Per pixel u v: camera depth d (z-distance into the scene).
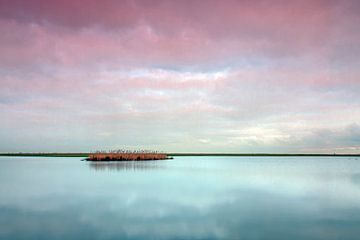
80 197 24.02
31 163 82.62
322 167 69.31
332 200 22.66
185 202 21.86
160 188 28.70
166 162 86.06
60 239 13.58
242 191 26.84
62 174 43.28
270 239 13.58
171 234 14.27
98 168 56.12
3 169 54.47
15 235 14.23
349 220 16.78
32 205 20.97
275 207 20.38
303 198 23.41
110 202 21.92
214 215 17.97
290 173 47.28
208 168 59.44
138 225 15.77
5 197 24.22
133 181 34.41
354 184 32.44
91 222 16.50
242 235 14.06
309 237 13.80
